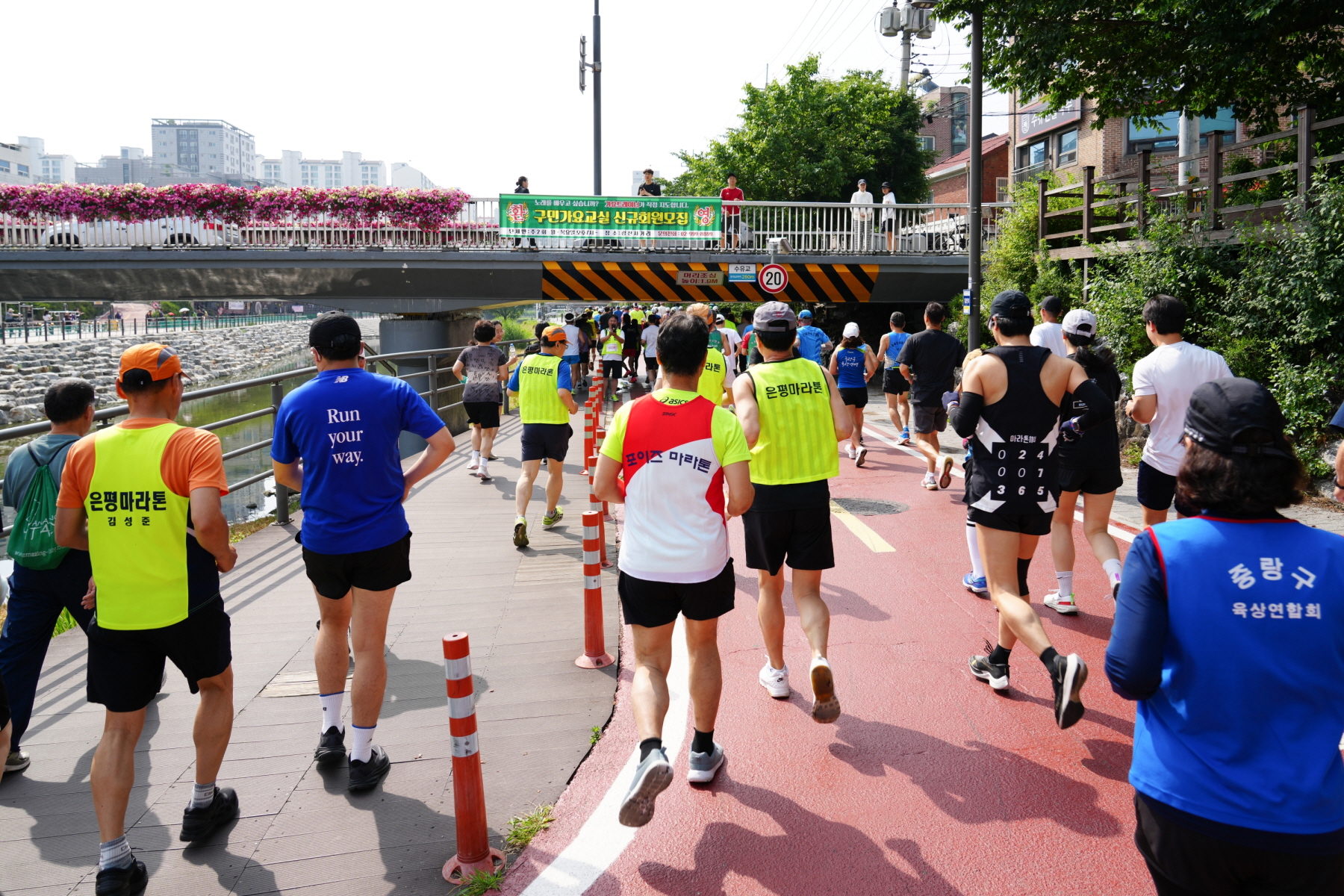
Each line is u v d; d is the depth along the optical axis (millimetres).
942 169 42750
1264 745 1861
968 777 3758
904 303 25312
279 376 8492
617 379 20266
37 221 19578
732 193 20703
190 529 3139
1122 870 3139
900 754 3963
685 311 3490
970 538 6137
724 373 7020
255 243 20031
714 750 3756
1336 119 9578
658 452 3377
